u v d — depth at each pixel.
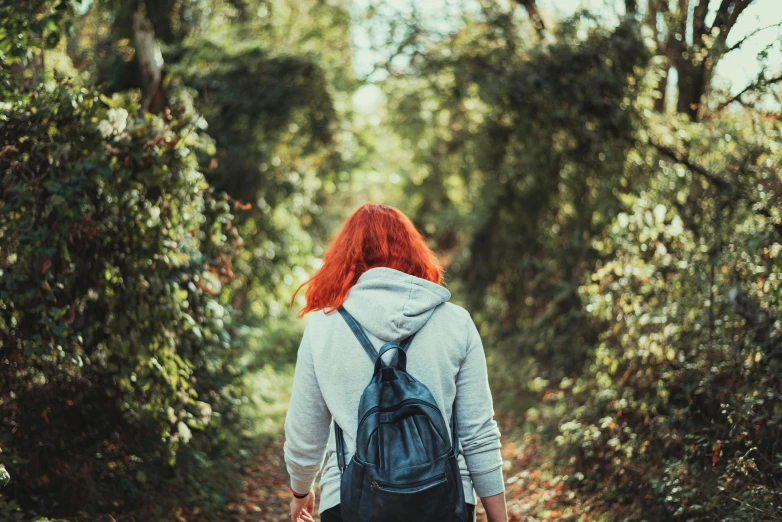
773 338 3.67
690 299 4.39
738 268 4.19
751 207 4.56
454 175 10.45
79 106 3.34
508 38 7.30
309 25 12.17
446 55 7.50
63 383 3.59
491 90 7.06
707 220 4.83
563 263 7.53
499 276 9.05
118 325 3.48
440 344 1.65
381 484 1.46
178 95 6.67
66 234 3.21
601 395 4.52
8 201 3.20
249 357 7.52
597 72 6.53
